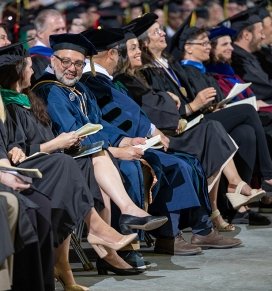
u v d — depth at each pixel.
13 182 8.16
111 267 9.53
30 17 15.17
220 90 13.56
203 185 11.00
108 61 11.01
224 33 14.06
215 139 11.59
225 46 14.02
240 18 15.07
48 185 8.43
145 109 11.62
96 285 9.06
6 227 7.54
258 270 9.77
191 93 12.91
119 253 9.66
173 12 17.80
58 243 8.44
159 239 10.79
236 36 15.05
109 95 10.88
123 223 9.41
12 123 9.06
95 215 9.02
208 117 12.63
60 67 9.97
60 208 8.39
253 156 12.63
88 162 9.42
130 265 9.59
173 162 10.65
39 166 8.52
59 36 9.93
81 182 8.51
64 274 8.74
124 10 17.20
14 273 7.99
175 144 11.55
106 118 10.85
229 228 12.23
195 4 17.98
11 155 8.73
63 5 16.28
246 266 9.98
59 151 9.30
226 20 15.11
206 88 12.93
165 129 11.65
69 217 8.43
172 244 10.70
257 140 12.70
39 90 9.95
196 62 13.34
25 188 8.16
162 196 10.66
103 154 9.56
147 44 12.38
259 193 12.11
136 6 17.34
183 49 13.38
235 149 11.60
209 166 11.55
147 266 9.91
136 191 9.98
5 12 15.19
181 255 10.66
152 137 10.72
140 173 10.08
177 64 13.04
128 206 9.44
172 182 10.65
